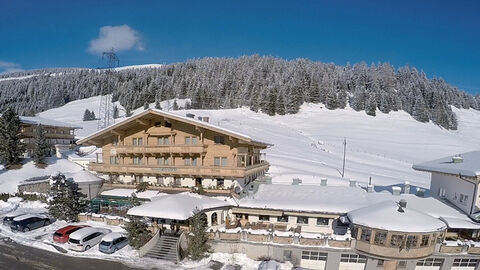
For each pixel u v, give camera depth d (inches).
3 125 1891.0
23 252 1031.6
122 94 7106.3
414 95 6141.7
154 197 1294.3
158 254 1034.1
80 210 1322.6
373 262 992.9
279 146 3171.8
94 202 1400.1
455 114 5969.5
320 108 5506.9
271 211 1185.4
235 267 975.0
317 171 2274.9
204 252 1036.5
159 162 1450.5
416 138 4227.4
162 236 1110.4
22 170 1886.1
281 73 6766.7
